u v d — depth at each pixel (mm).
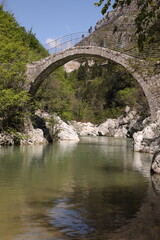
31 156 17625
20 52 28875
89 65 147625
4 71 24094
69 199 8125
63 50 28234
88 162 15781
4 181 10352
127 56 23719
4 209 7137
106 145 28891
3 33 33938
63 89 44719
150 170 12898
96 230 5816
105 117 76375
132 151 22625
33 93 30875
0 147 22344
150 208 7281
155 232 5707
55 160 16250
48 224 6145
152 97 21812
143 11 7184
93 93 104938
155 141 21266
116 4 6980
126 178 11383
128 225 6070
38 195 8531
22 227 5973
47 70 29594
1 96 23078
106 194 8750
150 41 9531
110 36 26062
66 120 45750
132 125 44625
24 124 26859
